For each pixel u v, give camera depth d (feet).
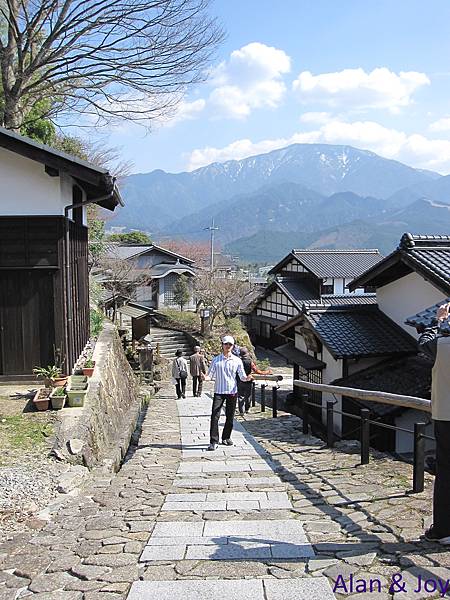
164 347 95.04
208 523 14.75
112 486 20.29
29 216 32.30
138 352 74.23
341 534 13.52
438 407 12.21
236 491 18.93
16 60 53.11
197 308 111.55
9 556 12.99
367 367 46.06
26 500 18.03
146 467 24.44
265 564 11.71
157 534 13.92
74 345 37.17
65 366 32.68
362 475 20.63
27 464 21.47
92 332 57.16
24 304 32.60
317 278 102.63
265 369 91.20
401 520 14.44
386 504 16.21
